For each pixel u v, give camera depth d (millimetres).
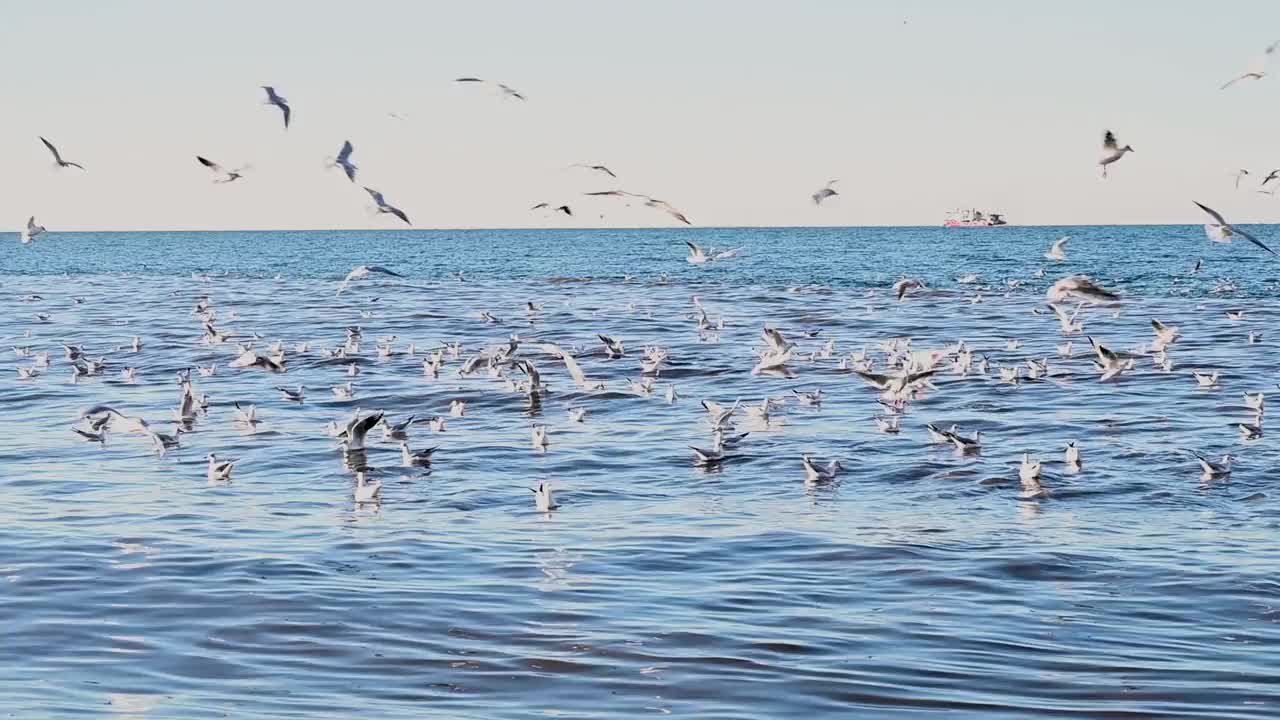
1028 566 20031
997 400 39094
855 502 24938
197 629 16953
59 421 36156
